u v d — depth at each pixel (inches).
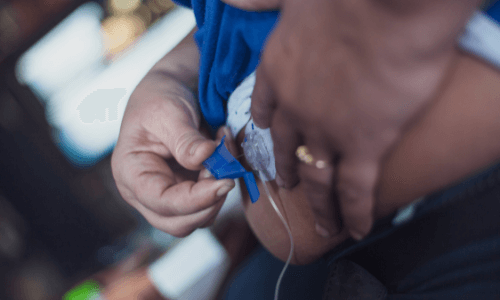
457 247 15.0
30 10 57.6
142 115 20.0
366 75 12.3
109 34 62.2
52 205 67.7
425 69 12.2
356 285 17.2
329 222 15.3
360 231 14.6
